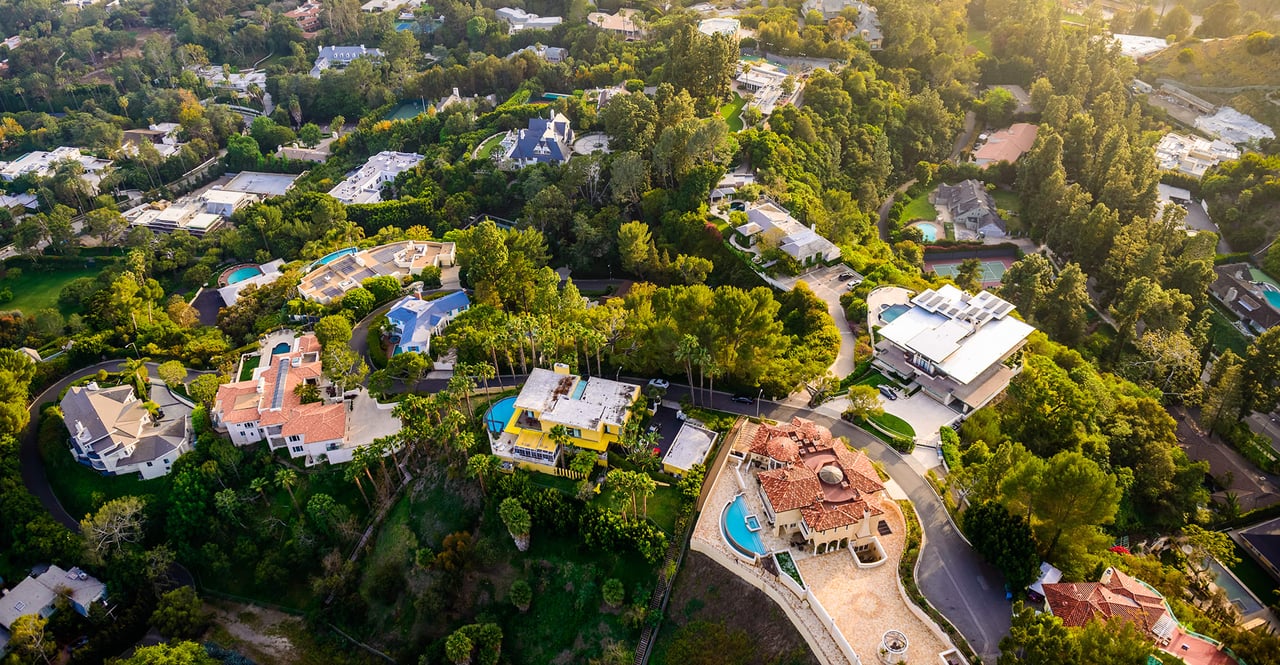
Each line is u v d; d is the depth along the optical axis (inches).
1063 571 6496.1
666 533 7150.6
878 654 5949.8
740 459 7662.4
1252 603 7549.2
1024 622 5698.8
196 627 7790.4
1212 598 7027.6
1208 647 5915.4
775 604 6505.9
